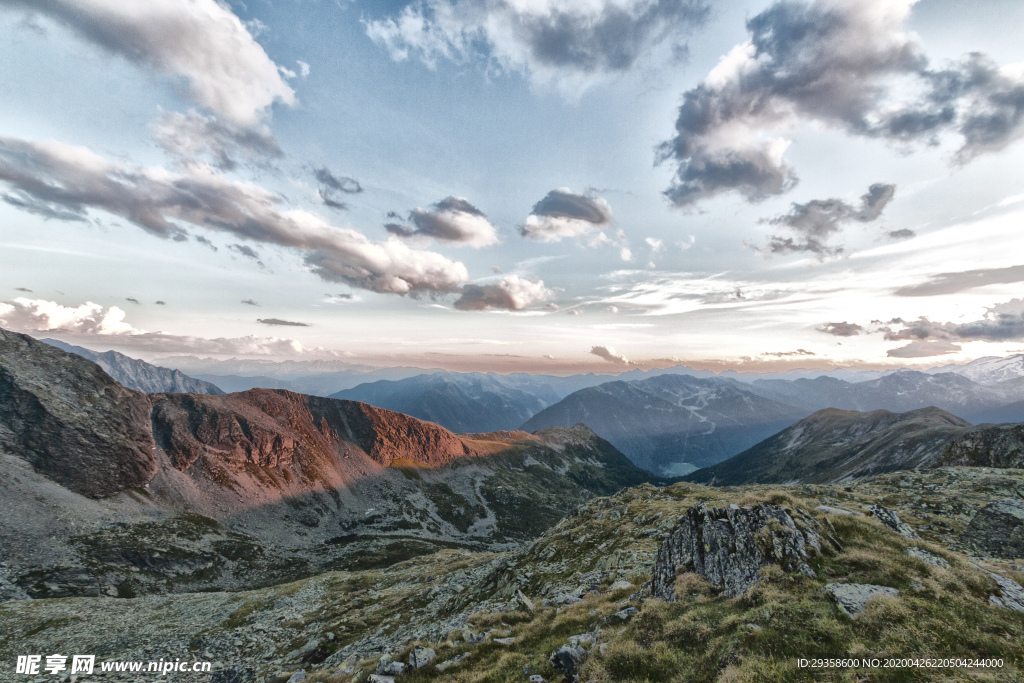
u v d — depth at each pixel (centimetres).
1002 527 3366
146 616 6197
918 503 6003
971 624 1498
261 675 3878
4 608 6431
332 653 4206
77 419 16312
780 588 1889
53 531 11038
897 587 1762
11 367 16250
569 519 7131
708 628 1806
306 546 17138
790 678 1403
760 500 2648
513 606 3438
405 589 6700
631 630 2023
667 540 2758
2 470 12388
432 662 2423
